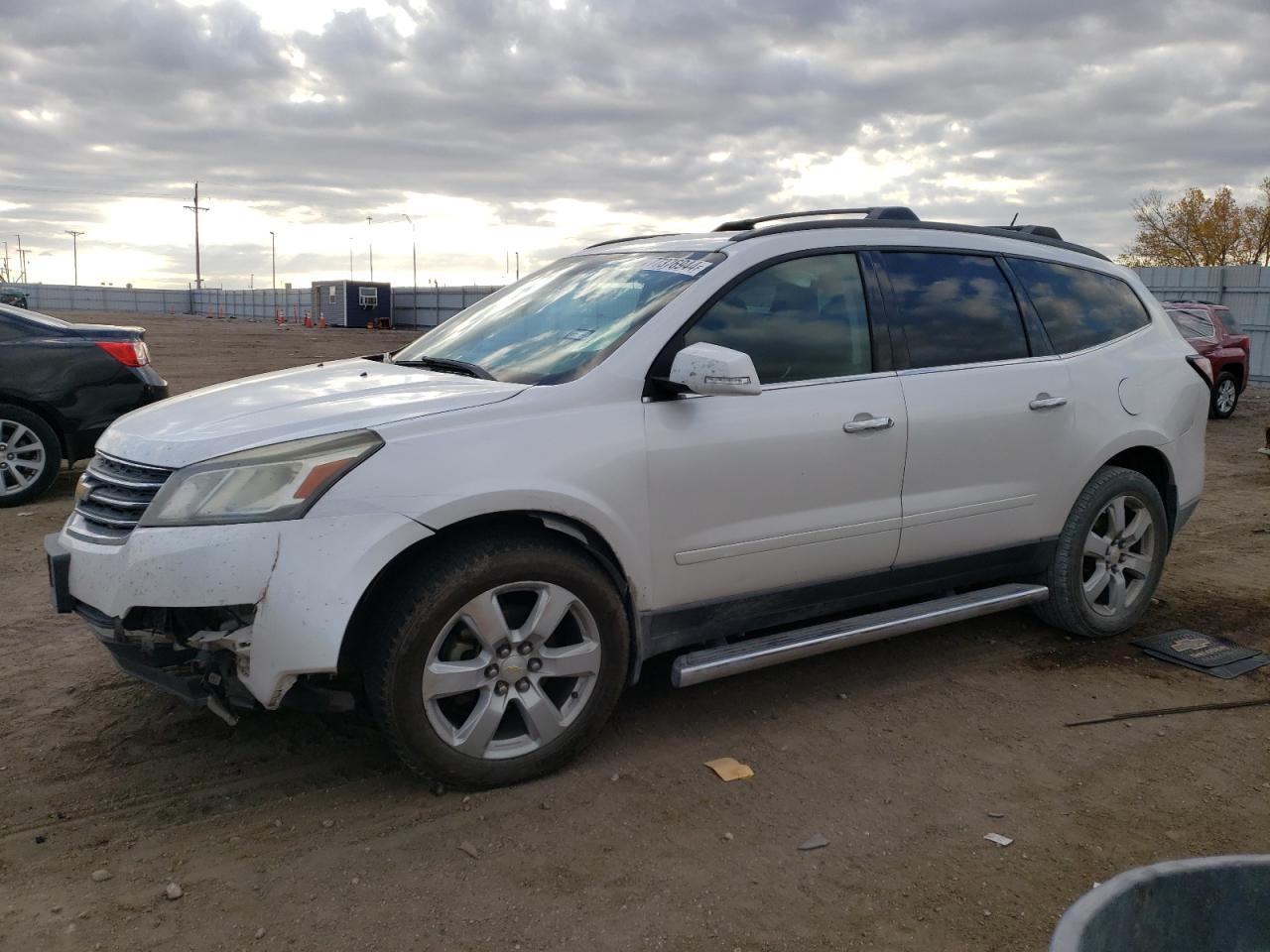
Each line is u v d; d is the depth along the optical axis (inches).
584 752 144.5
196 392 157.2
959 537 169.5
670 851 119.4
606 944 102.4
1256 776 140.3
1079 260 196.5
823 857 118.9
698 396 141.7
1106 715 160.2
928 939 104.1
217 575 117.4
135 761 140.5
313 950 100.9
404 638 122.5
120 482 127.7
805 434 149.6
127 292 3548.2
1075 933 59.0
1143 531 195.3
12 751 142.9
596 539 136.9
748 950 102.0
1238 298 982.4
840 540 155.7
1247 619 209.3
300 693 124.4
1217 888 67.7
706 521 143.4
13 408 300.8
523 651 130.6
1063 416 178.9
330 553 118.4
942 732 153.3
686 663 142.6
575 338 149.5
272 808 128.3
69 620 198.7
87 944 101.3
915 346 165.2
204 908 107.4
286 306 2743.6
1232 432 567.5
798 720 156.7
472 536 128.5
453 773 128.6
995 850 121.0
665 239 172.9
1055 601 187.0
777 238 157.8
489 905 108.4
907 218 176.6
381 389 140.9
